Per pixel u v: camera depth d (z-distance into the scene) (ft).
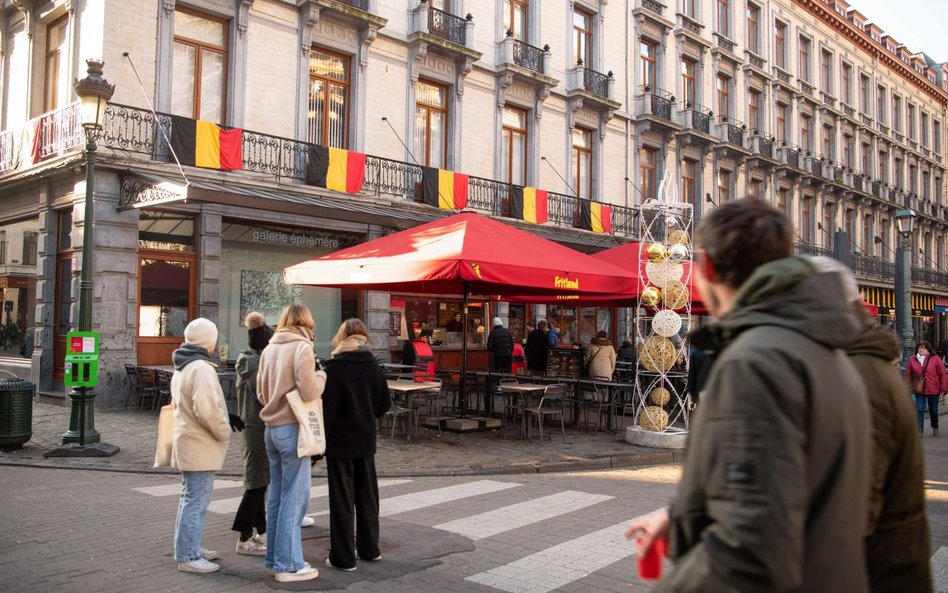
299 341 16.26
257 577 16.22
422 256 31.91
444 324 65.36
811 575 5.05
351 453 16.89
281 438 16.11
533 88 72.74
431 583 16.10
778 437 4.96
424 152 64.39
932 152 153.89
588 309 81.00
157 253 47.67
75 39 48.21
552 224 72.74
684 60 92.38
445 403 52.26
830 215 119.44
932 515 23.97
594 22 80.43
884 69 136.46
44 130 49.06
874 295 124.36
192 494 16.56
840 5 127.13
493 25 69.72
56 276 49.21
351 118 58.59
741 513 4.91
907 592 7.36
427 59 63.77
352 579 16.26
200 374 16.24
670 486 27.84
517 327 72.43
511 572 16.92
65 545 18.30
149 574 16.24
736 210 6.13
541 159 73.51
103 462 29.99
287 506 16.03
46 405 46.60
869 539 7.38
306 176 53.98
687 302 38.14
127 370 44.57
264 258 53.72
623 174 82.53
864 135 129.29
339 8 55.72
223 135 48.44
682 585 5.34
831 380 5.26
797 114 112.16
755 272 5.76
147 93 47.24
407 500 24.47
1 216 55.01
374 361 17.54
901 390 7.61
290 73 54.44
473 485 27.32
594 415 49.39
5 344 54.54
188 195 40.37
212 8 50.26
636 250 49.29
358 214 51.42
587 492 26.27
